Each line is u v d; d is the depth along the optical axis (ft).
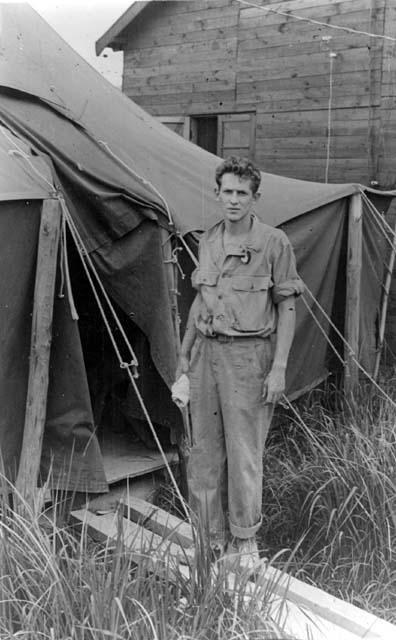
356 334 19.89
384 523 12.30
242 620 8.85
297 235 18.11
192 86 30.45
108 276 13.93
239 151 29.37
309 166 27.14
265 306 10.63
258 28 28.14
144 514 12.92
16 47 15.11
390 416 15.90
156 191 14.30
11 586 9.16
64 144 13.93
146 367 15.14
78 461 13.14
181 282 14.82
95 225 13.71
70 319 12.88
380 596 11.57
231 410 10.69
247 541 11.04
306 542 13.10
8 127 13.39
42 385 12.39
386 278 22.68
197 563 9.59
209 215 15.03
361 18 25.32
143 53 32.07
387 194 21.43
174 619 8.85
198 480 11.18
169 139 17.87
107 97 17.24
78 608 8.98
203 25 29.84
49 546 9.64
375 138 25.30
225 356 10.63
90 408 13.16
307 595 10.39
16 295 12.36
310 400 19.49
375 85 25.17
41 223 12.25
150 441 15.64
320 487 13.30
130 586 9.39
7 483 12.46
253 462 10.91
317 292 19.16
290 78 27.37
